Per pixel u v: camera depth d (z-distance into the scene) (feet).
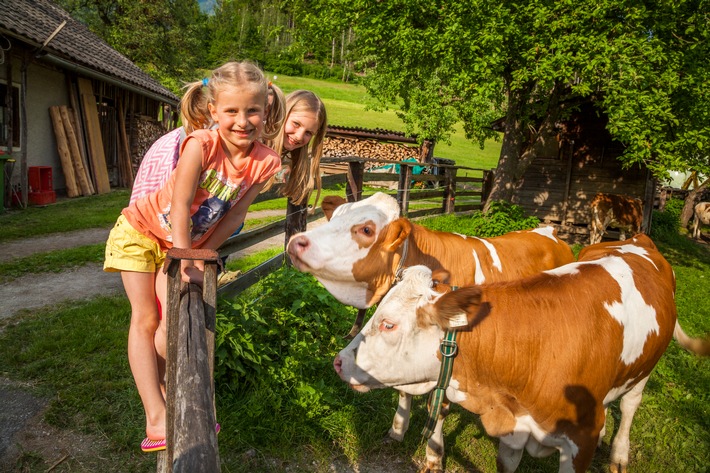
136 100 58.59
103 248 24.50
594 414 8.24
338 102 187.62
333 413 11.51
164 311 7.66
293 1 45.24
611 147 48.85
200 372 4.19
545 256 12.44
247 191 7.98
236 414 10.80
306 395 11.51
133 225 7.36
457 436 11.67
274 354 12.62
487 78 33.47
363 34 38.91
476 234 37.93
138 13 92.94
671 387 15.43
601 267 9.59
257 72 6.97
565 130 50.49
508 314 8.12
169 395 5.22
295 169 10.77
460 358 8.02
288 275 15.17
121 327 15.33
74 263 22.08
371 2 38.55
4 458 9.71
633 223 44.65
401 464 10.72
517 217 40.19
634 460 11.78
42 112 39.99
